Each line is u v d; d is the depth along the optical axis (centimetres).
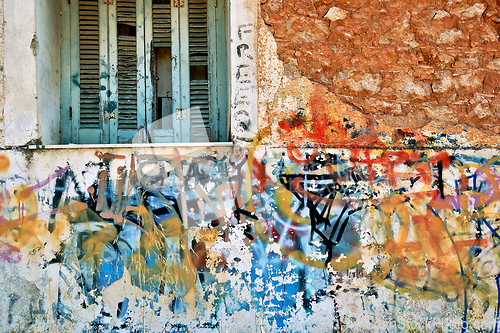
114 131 297
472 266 264
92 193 258
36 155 256
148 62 299
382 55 267
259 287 258
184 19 300
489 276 264
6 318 253
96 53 296
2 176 254
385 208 262
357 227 261
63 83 294
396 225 262
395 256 262
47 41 272
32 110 255
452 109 267
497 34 268
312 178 260
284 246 258
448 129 266
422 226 263
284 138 261
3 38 253
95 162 259
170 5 300
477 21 267
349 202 261
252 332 257
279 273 258
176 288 258
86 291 256
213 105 300
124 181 259
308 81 264
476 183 265
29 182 255
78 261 257
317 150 261
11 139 254
